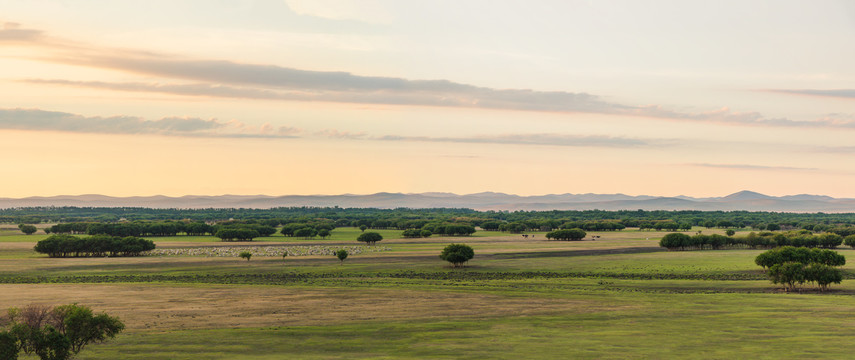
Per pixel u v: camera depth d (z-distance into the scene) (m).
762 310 90.56
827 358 60.69
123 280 135.50
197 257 191.25
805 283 124.12
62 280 135.12
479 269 158.38
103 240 196.62
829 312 88.31
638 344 67.56
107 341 68.81
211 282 130.75
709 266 159.25
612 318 84.38
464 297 103.38
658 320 82.81
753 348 65.38
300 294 106.81
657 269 155.25
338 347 66.31
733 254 193.12
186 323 80.25
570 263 171.00
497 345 67.19
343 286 120.25
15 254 198.12
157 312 88.69
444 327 77.81
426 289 114.25
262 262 175.62
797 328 76.62
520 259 182.75
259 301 98.88
